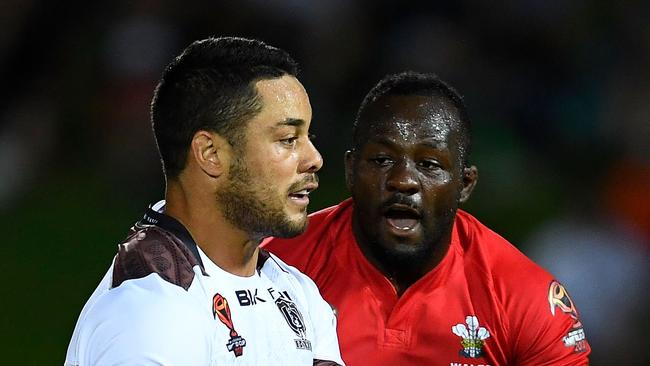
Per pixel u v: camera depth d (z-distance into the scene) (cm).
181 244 1011
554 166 4206
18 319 2989
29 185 4138
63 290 3219
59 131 4331
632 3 4659
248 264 1058
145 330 923
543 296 1391
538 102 4406
